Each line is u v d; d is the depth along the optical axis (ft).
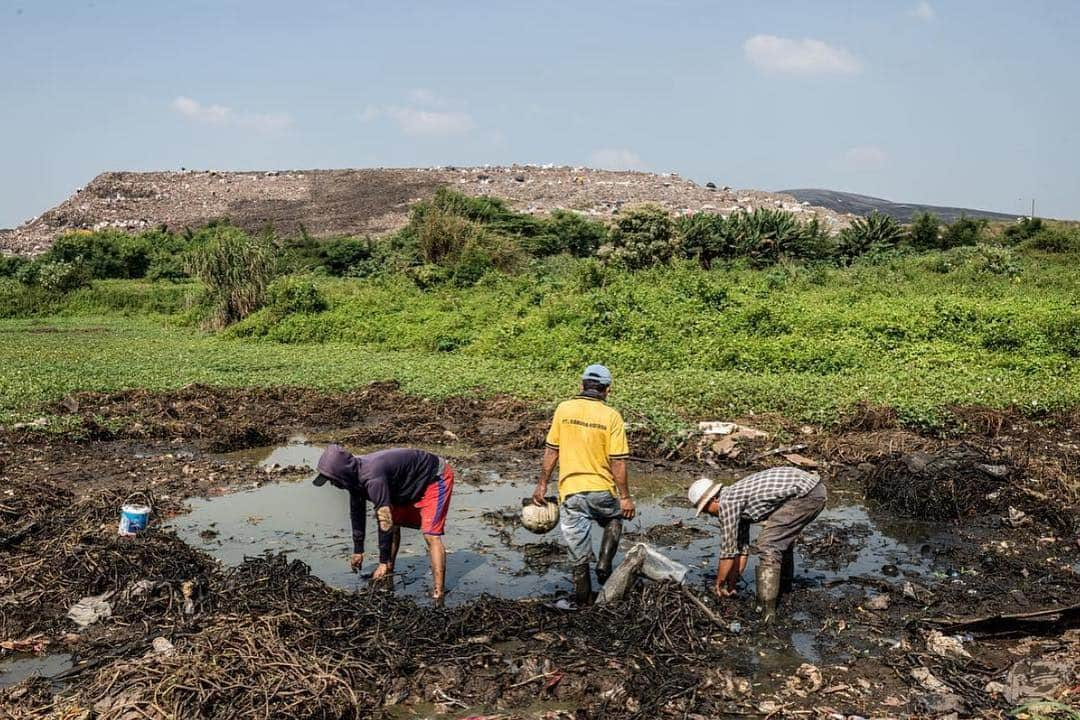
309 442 42.60
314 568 25.12
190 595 22.43
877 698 17.80
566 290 84.89
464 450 39.83
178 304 127.03
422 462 23.08
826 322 63.16
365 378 57.11
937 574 24.50
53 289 133.18
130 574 23.26
